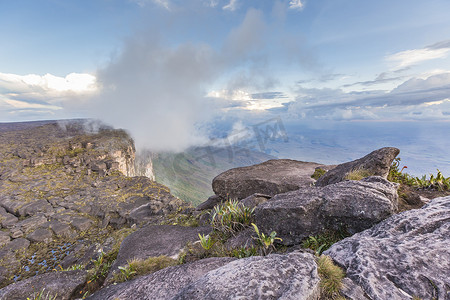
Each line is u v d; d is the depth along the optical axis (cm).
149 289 349
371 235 328
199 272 364
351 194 409
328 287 228
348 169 661
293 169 1064
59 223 2184
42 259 1645
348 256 279
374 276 234
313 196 441
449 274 220
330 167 1006
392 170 671
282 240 425
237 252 446
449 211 333
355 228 382
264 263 252
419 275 225
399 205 507
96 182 3497
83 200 2767
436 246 262
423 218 327
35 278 557
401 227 323
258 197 705
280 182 895
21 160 4778
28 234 2036
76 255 1611
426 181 617
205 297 210
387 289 216
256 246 445
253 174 1014
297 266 244
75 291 535
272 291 207
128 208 2416
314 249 380
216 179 1015
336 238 390
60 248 1812
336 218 397
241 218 586
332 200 407
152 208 2069
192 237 638
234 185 973
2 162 4581
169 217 1391
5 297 494
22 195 3030
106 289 400
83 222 2211
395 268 240
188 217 1062
